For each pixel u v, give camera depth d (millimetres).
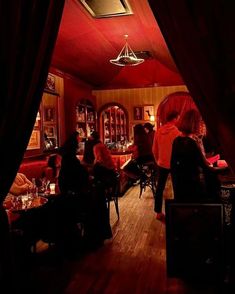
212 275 3080
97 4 4773
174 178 3438
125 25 5883
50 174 5727
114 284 3143
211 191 3279
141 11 4746
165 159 4805
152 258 3742
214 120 1837
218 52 1671
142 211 5742
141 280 3205
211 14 1644
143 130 6738
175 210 3123
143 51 7969
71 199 3939
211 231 3055
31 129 2172
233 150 1811
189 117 3484
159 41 5926
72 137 4215
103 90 10281
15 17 1953
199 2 1654
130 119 10156
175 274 3180
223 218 3027
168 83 9820
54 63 6832
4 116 2012
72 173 4090
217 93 1724
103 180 5051
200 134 3580
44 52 2102
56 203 3805
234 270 2848
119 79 10016
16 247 3033
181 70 1885
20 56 2004
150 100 10016
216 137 1853
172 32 1836
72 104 7777
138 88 10078
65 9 4844
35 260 3627
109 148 8383
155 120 10008
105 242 4285
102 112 10312
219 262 3047
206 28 1668
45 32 2053
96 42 6648
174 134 4684
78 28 5684
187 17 1700
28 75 2055
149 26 5352
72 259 3754
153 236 4461
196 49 1722
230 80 1680
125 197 6906
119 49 7586
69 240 3914
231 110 1721
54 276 3334
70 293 2980
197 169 3289
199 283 3086
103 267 3531
